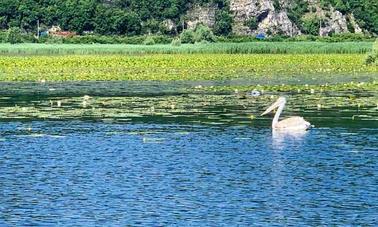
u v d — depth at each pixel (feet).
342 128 228.02
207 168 178.09
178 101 291.79
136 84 369.91
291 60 574.15
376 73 447.42
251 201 152.35
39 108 272.51
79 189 161.27
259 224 139.13
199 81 388.16
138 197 155.33
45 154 193.67
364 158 187.01
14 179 169.27
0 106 278.87
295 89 337.31
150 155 191.93
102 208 148.56
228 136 216.54
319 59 586.04
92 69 471.21
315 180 166.71
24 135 218.38
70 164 182.80
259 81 388.16
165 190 160.15
